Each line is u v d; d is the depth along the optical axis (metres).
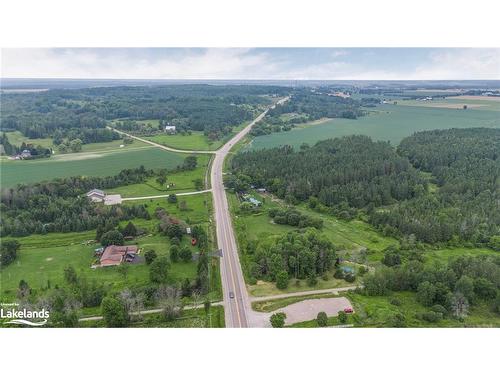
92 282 108.00
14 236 135.88
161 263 108.62
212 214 157.50
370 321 91.50
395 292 105.25
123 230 134.88
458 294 95.94
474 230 135.62
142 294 98.19
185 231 138.75
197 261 120.06
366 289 104.12
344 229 146.12
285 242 118.06
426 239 133.50
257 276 110.44
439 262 119.75
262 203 171.88
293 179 185.88
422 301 98.88
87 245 130.25
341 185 179.25
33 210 148.62
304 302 99.88
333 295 103.19
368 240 137.25
